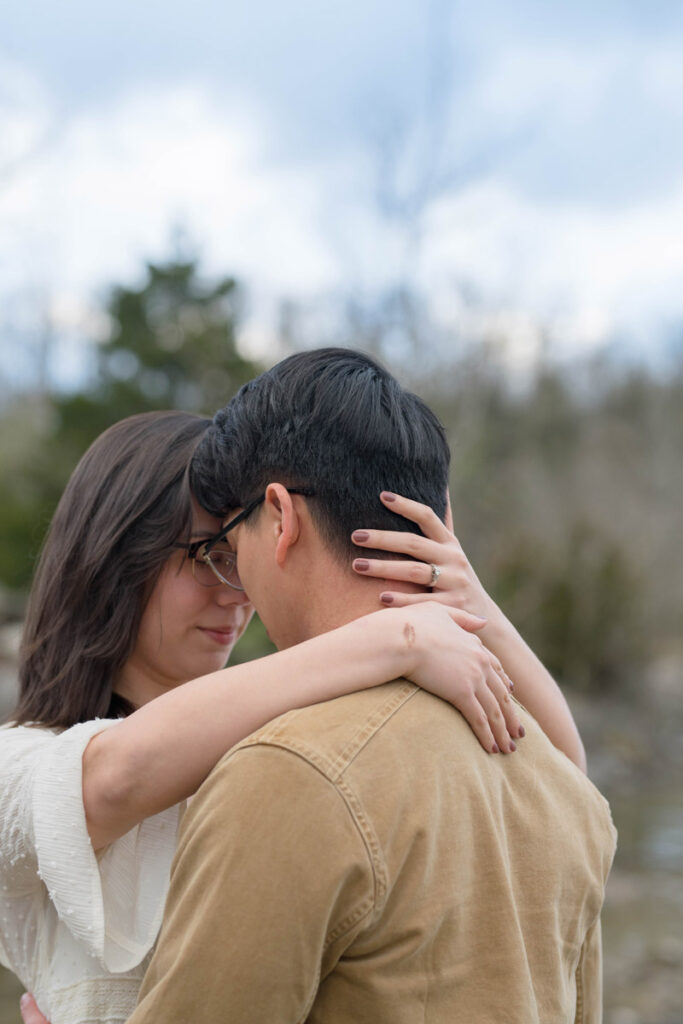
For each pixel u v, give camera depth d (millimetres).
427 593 1262
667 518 16516
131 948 1351
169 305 12227
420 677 1153
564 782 1312
